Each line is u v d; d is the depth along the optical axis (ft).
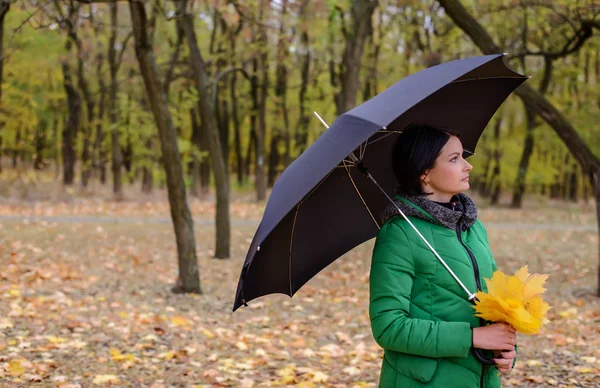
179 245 28.94
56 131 104.78
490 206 92.73
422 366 6.82
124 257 38.68
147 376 16.29
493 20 46.34
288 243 7.69
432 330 6.63
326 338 22.09
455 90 8.03
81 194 82.84
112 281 30.78
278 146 116.16
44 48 78.48
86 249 40.52
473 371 6.88
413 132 7.36
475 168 93.30
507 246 48.80
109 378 15.53
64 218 58.03
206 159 96.89
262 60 74.43
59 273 31.37
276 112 96.89
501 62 7.62
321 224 8.21
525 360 18.31
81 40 53.47
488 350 6.98
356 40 42.73
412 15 67.82
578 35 31.48
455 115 8.48
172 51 68.54
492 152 91.61
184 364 17.60
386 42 75.66
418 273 6.97
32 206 67.92
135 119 80.53
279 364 18.19
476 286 7.02
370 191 8.55
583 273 36.76
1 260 33.71
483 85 8.20
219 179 40.63
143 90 83.15
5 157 119.55
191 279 29.04
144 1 26.14
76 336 19.47
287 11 40.68
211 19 69.72
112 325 21.11
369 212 8.66
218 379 16.02
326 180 8.02
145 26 26.50
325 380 16.22
